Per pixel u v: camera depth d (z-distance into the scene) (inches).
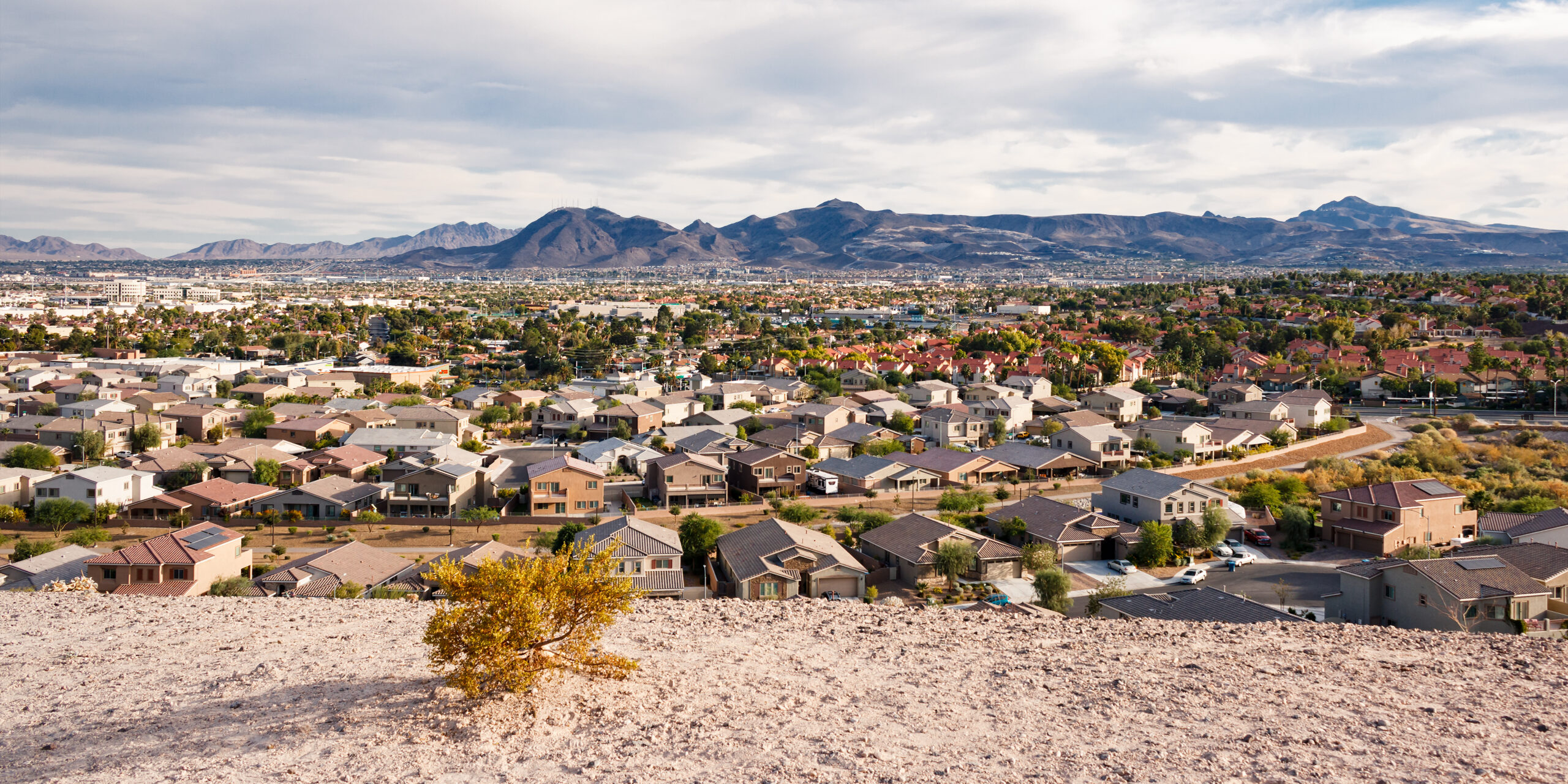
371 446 2605.8
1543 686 489.4
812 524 1948.8
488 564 455.8
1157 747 399.2
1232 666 526.0
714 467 2245.3
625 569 1417.3
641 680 481.7
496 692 448.8
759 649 556.4
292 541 1843.0
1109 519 1802.4
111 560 1350.9
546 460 2293.3
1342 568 1234.6
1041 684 489.1
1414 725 427.5
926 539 1601.9
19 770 382.9
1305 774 371.6
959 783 361.7
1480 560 1161.4
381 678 489.1
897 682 491.8
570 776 369.7
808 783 361.1
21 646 577.6
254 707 446.6
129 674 509.4
